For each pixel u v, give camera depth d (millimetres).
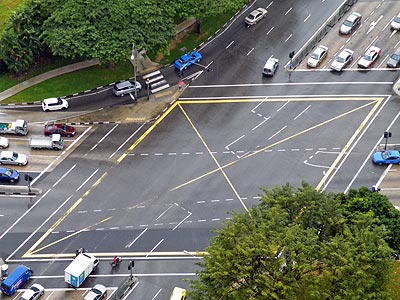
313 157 143500
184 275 125500
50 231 131500
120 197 136750
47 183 139000
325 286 102938
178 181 139375
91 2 151750
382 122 149750
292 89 156500
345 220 110438
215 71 160125
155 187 138375
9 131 146250
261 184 138875
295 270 103562
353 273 102750
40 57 160000
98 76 158500
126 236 130875
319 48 162500
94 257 125625
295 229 106250
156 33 153500
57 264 126812
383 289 105188
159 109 152750
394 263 110812
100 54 149375
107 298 122250
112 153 144250
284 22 170375
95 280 124750
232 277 103750
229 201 136000
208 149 144875
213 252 106500
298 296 102938
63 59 160875
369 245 105375
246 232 108375
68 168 141625
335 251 104625
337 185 138500
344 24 168000
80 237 130625
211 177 140000
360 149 144750
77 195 137125
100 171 141125
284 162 142625
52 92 155500
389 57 163000
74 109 152625
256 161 142750
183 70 159875
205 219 133375
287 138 146750
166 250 128875
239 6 162750
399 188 137875
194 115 151375
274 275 102625
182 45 165125
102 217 133750
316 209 112750
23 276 122875
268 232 106688
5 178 138125
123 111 152375
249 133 147750
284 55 163375
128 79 157875
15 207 135000
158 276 125375
